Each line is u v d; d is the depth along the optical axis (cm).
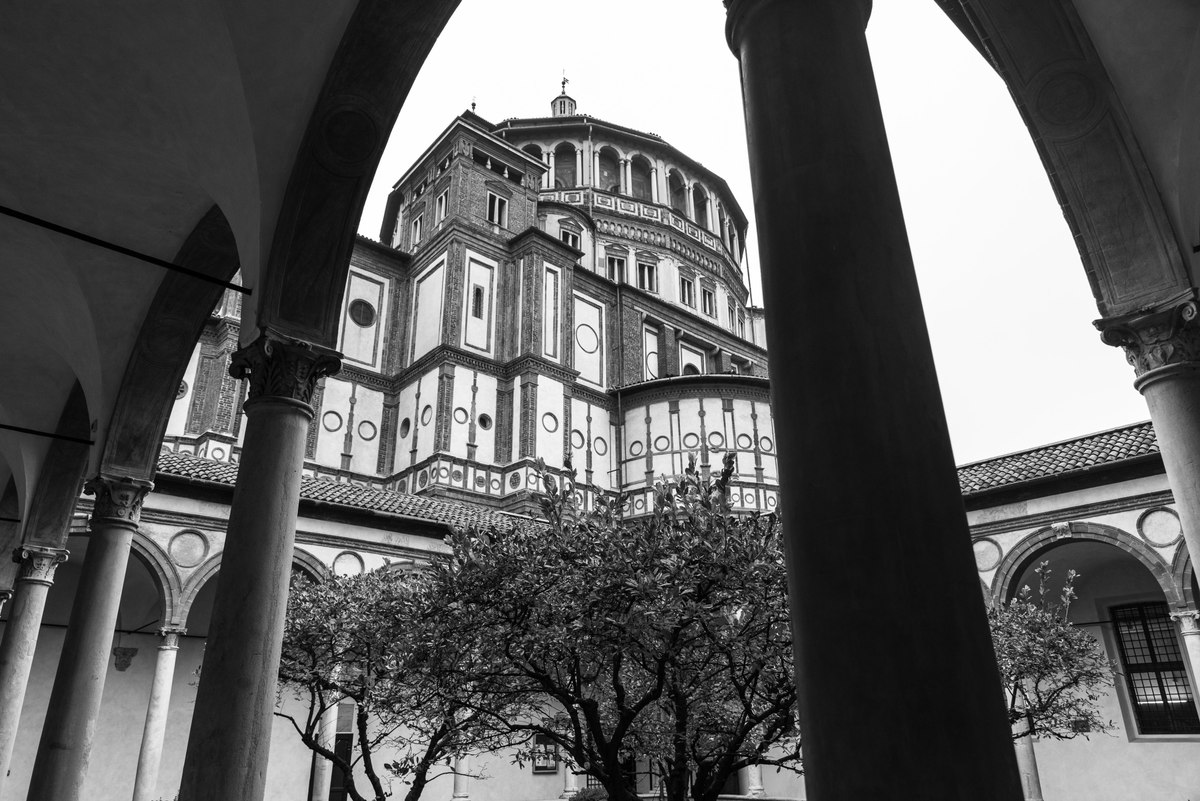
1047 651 1221
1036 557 1880
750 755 723
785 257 334
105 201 1001
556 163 4972
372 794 2002
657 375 4266
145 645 2016
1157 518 1697
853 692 267
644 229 4816
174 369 1179
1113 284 701
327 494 2031
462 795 2080
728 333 4719
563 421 3494
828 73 360
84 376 1220
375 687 1105
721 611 711
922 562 279
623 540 708
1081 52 675
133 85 845
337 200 829
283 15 751
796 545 299
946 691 262
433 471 3089
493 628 775
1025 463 1964
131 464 1160
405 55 797
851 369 305
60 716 1038
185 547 1788
